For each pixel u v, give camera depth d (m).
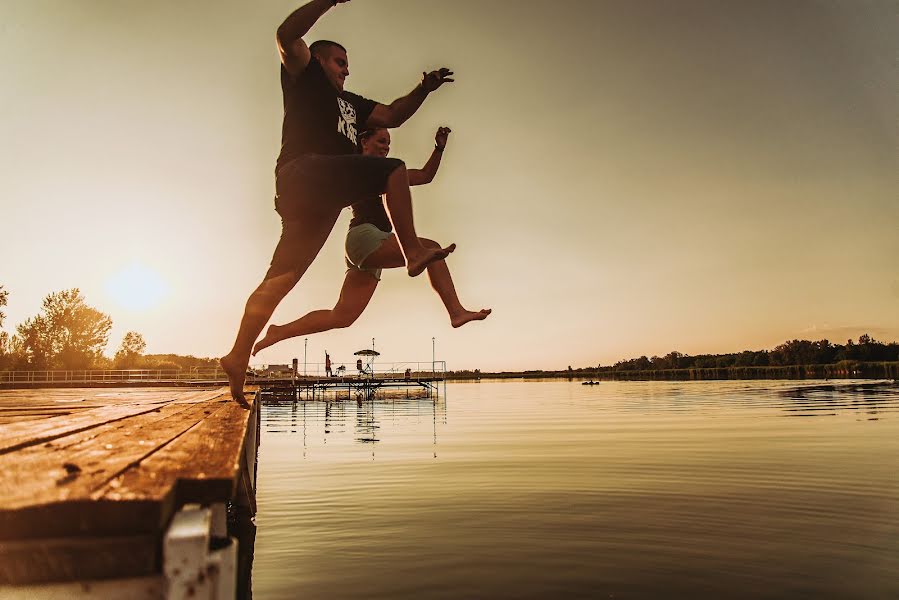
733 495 6.90
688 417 20.83
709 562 4.37
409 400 43.69
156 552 1.24
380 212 3.66
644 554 4.59
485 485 7.71
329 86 3.13
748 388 52.91
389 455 11.13
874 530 5.25
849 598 3.61
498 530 5.36
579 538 5.06
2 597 1.25
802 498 6.68
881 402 27.83
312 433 16.48
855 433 14.10
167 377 36.81
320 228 3.19
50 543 1.12
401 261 3.55
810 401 29.56
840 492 7.03
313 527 5.52
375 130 3.50
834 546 4.77
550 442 13.12
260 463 10.13
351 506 6.47
